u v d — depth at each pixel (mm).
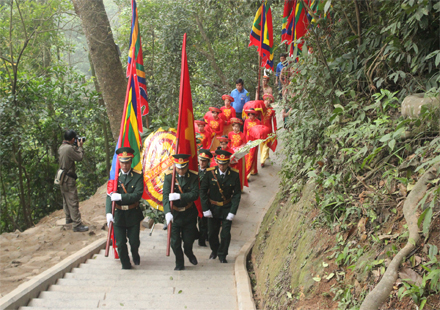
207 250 7266
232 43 17266
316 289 3213
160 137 7539
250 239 7320
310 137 4930
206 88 17469
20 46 13812
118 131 11117
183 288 5246
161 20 13617
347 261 3145
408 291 2311
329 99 4625
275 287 4031
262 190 10055
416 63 3857
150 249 7227
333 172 4199
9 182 13148
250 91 18266
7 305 4461
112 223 5898
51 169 13602
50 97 11828
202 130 9258
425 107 3002
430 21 3656
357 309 2590
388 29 3965
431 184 2758
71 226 8062
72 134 7836
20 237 7613
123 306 4680
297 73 5137
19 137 11367
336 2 4586
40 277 5305
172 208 5898
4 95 11414
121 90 11094
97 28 10641
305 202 4582
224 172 6273
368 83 4320
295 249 4113
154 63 14156
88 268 6117
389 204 3162
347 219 3494
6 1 12320
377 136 3551
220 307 4641
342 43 4770
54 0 13594
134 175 6020
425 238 2566
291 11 6281
